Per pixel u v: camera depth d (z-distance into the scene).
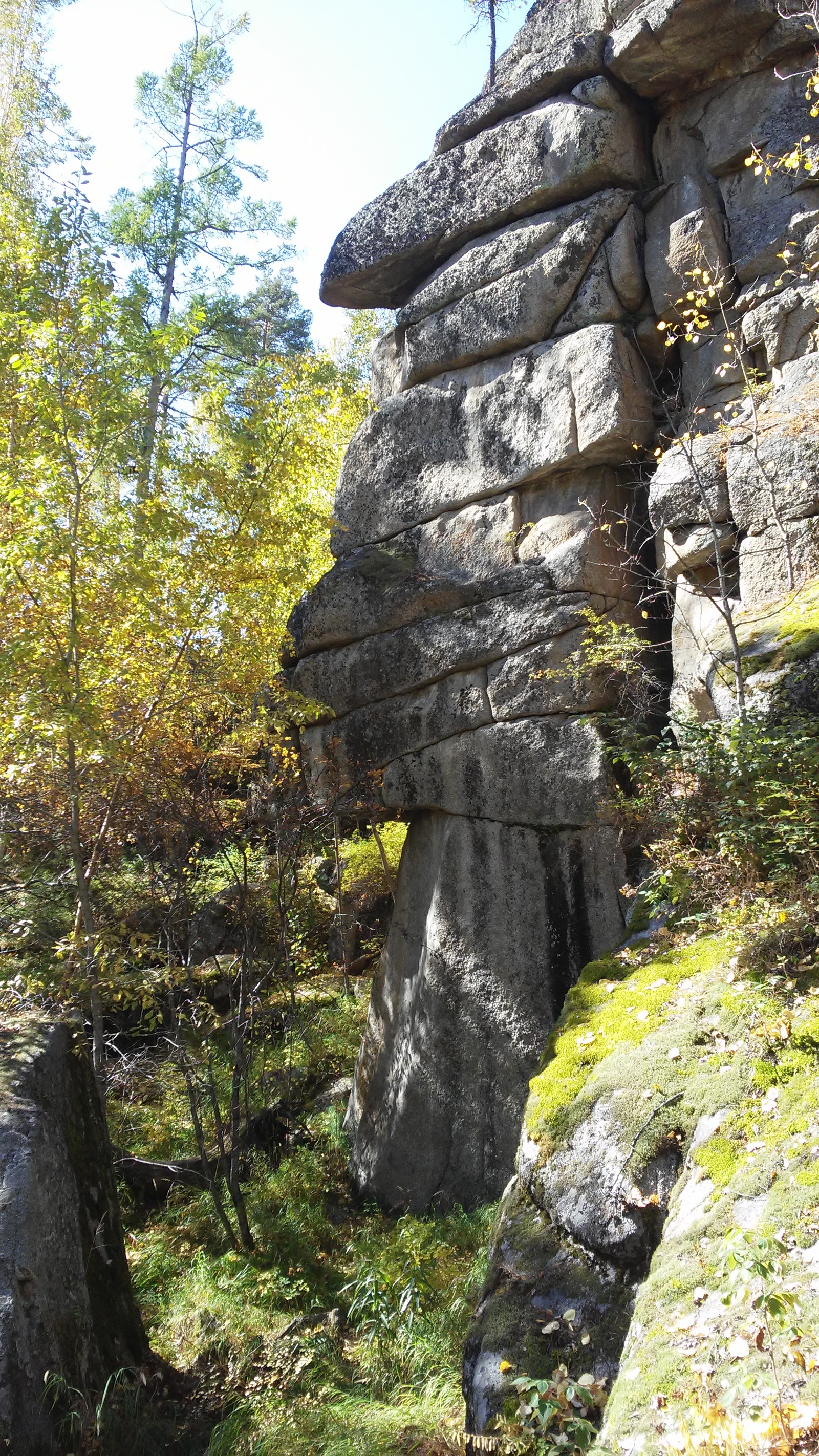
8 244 7.82
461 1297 6.18
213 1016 8.65
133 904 8.64
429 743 8.47
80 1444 4.43
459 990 8.21
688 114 8.16
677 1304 3.36
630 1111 4.40
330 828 10.22
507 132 8.73
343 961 12.18
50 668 6.77
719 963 5.05
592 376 7.85
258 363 10.10
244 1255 7.40
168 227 18.19
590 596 7.73
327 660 9.27
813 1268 3.07
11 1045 5.51
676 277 7.84
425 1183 8.20
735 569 7.18
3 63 16.39
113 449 7.21
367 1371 5.79
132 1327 5.55
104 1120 6.09
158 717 7.94
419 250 9.31
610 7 8.42
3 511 7.40
